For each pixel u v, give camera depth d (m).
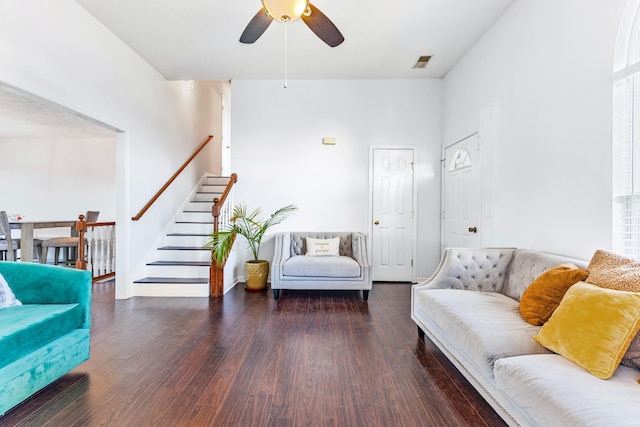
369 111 5.02
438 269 2.94
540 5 2.71
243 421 1.71
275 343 2.70
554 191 2.57
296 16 2.36
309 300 4.02
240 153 5.03
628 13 1.97
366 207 5.03
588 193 2.24
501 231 3.32
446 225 4.77
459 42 3.81
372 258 5.04
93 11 3.23
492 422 1.71
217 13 3.25
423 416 1.76
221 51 4.04
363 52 4.05
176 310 3.59
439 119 4.97
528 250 2.68
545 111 2.66
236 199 5.04
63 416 1.74
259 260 4.72
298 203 5.04
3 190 6.55
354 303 3.90
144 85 4.31
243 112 5.02
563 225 2.47
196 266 4.38
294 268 4.00
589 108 2.23
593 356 1.37
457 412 1.79
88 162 6.59
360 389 2.02
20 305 2.13
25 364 1.77
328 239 4.63
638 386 1.25
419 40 3.75
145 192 4.38
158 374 2.19
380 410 1.81
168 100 5.00
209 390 1.99
